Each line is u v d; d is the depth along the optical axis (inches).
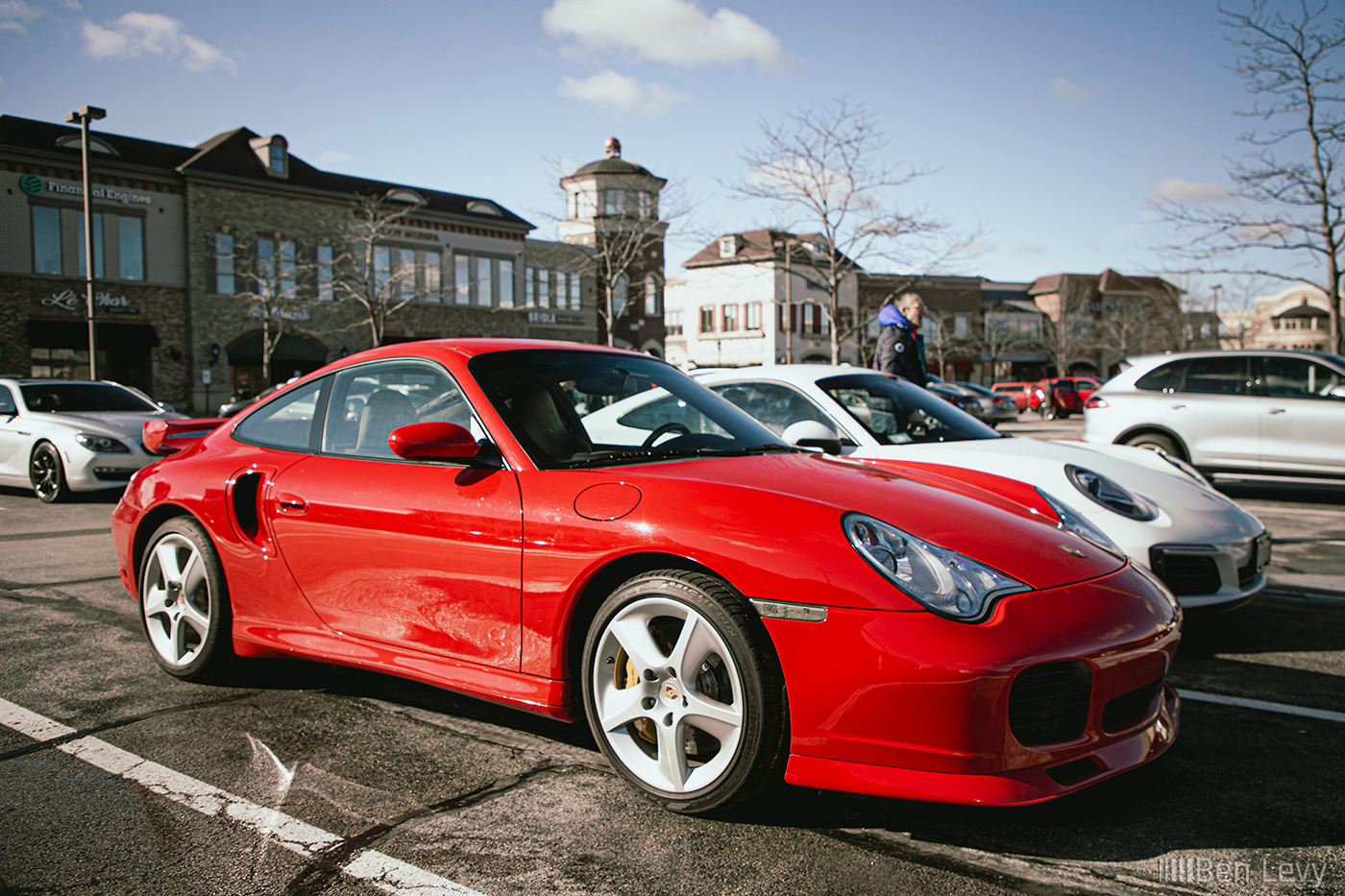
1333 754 109.3
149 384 1157.7
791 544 84.9
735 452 113.3
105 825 88.0
